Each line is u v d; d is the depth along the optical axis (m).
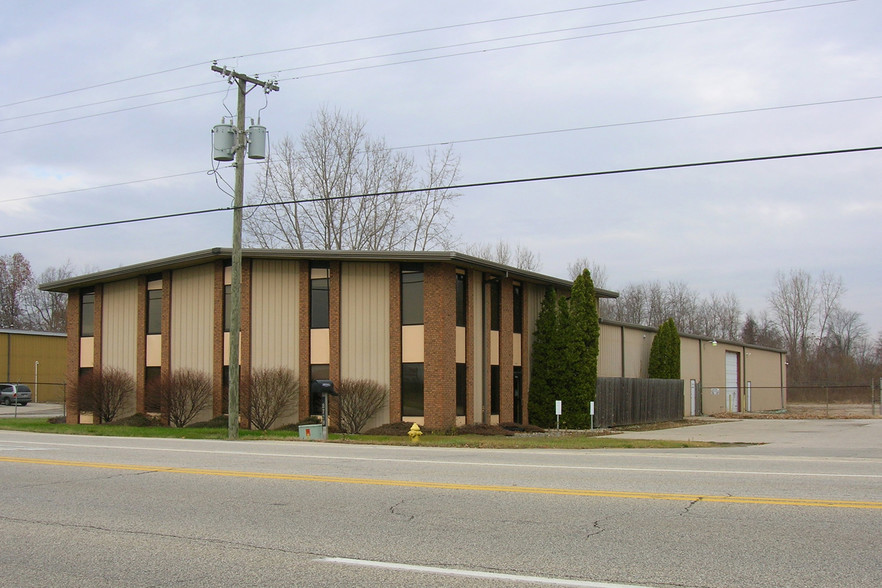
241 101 24.44
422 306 28.45
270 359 30.25
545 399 33.28
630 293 97.88
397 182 47.38
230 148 24.28
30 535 8.62
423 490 11.11
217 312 31.47
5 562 7.53
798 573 6.82
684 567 7.03
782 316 99.62
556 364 33.19
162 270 33.06
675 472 12.95
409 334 28.55
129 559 7.56
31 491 11.46
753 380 60.50
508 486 11.38
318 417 28.83
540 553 7.56
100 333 35.25
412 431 22.75
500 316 31.80
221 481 12.16
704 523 8.78
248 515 9.52
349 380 28.92
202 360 31.81
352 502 10.26
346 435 26.27
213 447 18.91
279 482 12.00
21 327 98.06
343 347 29.25
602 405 34.56
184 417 31.38
